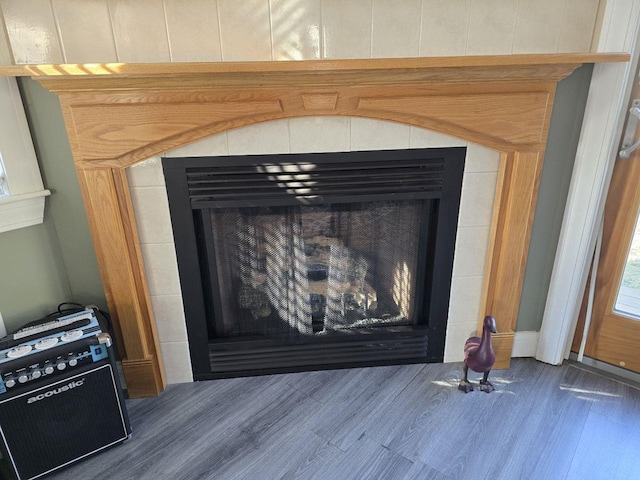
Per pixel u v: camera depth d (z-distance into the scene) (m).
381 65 1.24
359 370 1.82
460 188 1.55
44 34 1.26
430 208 1.62
